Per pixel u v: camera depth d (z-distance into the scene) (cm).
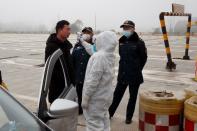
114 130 641
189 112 430
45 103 328
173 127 463
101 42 478
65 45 569
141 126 484
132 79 649
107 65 480
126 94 936
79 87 691
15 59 1875
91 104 489
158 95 483
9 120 293
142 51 643
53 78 454
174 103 458
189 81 1191
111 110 677
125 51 643
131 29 642
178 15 1503
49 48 562
